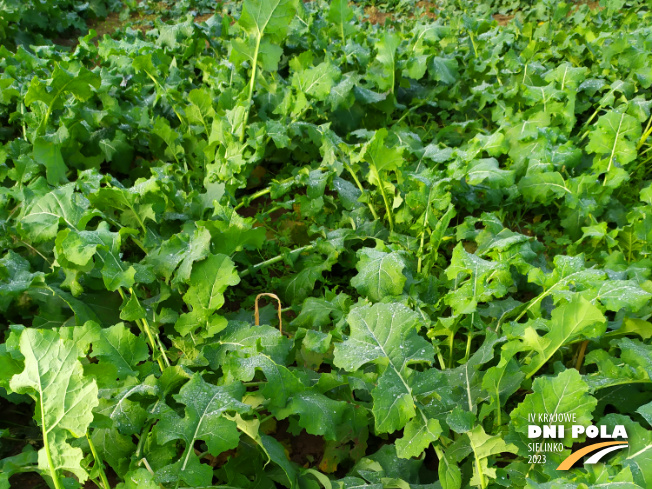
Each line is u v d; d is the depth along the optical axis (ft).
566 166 12.94
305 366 8.83
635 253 10.85
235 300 11.10
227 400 6.70
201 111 13.80
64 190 9.62
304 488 6.98
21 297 9.41
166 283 9.05
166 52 18.30
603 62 17.54
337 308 9.43
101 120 13.14
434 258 10.26
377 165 10.97
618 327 8.52
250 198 12.11
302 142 14.43
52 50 17.21
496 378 6.80
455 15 34.30
